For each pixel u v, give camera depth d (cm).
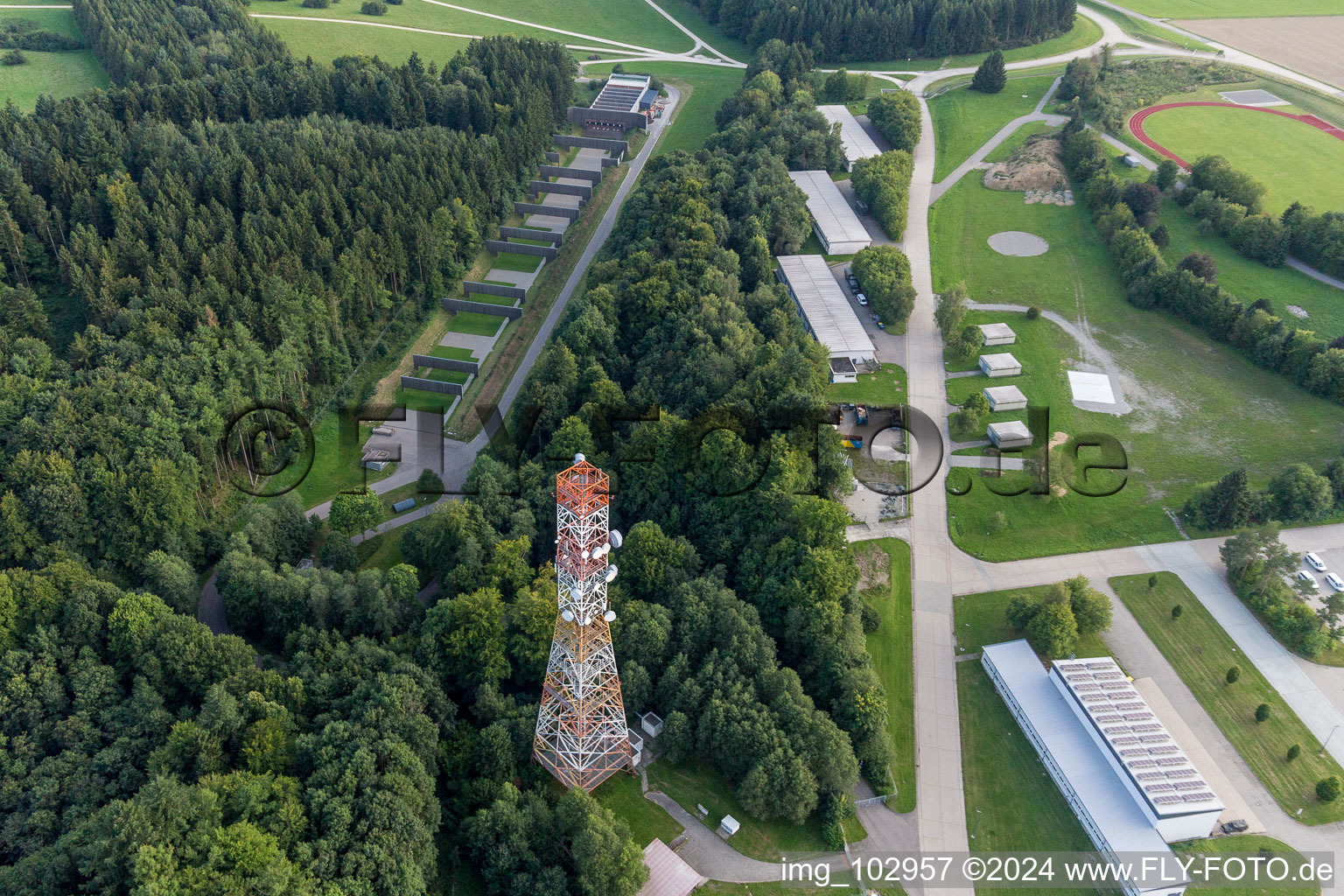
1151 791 14212
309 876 11931
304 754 13725
